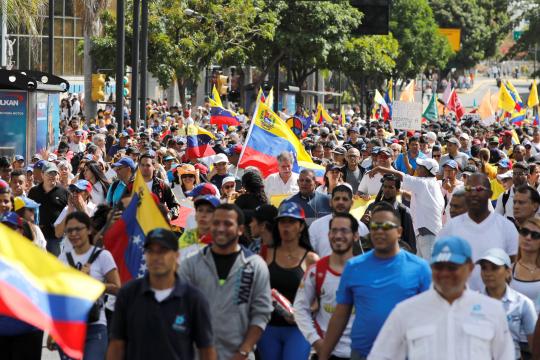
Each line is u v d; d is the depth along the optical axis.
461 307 14.34
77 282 15.26
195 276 17.44
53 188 30.92
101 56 87.38
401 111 65.12
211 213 20.20
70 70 133.88
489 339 14.25
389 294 16.56
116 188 29.42
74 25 133.00
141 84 73.62
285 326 19.23
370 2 66.31
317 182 32.34
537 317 18.00
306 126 77.06
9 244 15.11
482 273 17.94
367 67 128.25
